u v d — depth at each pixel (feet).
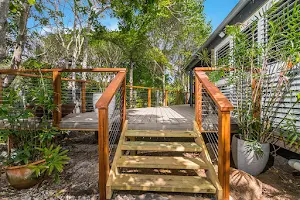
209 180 7.75
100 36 31.65
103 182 7.36
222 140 6.95
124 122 11.29
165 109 21.84
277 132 9.55
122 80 10.48
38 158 9.40
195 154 11.80
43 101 10.00
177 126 11.06
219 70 9.87
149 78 52.85
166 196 7.35
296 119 8.44
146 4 17.67
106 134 7.39
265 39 11.07
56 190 8.39
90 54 45.21
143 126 11.16
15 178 8.23
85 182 8.97
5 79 13.00
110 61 47.44
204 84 8.82
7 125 10.52
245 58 9.79
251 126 9.43
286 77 8.77
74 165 10.93
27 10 13.93
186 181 7.68
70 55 30.19
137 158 8.84
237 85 10.46
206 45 19.77
